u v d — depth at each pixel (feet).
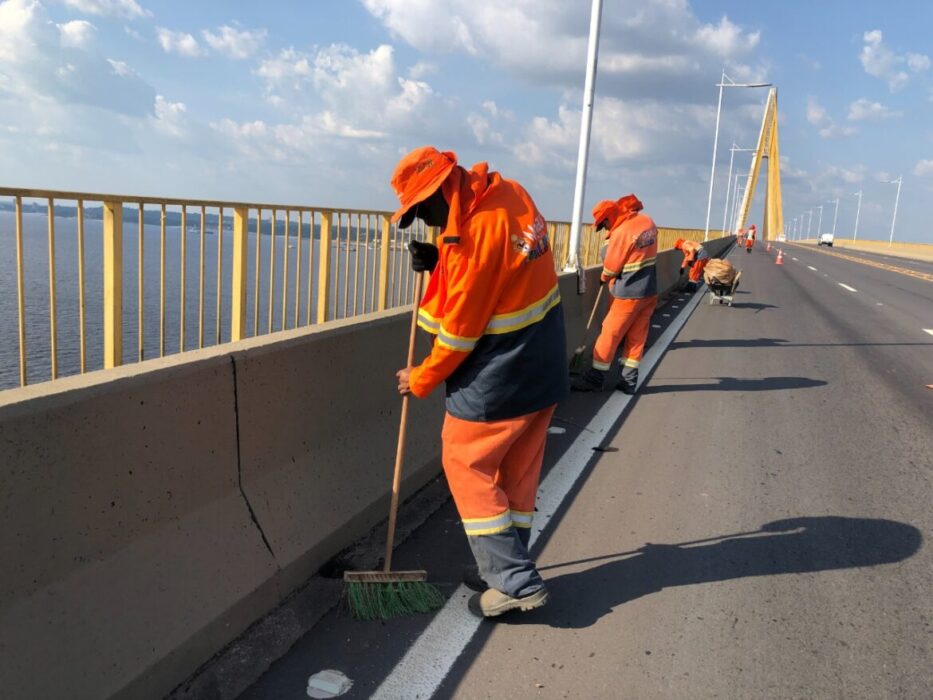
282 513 10.26
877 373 29.73
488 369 9.61
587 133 30.09
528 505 10.98
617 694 8.82
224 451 9.21
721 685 9.06
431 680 8.88
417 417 14.87
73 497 7.09
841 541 13.32
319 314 18.61
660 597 11.17
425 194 8.98
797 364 31.09
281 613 9.92
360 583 10.30
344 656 9.25
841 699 8.86
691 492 15.57
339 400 11.98
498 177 9.63
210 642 8.74
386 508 13.24
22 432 6.57
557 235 32.27
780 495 15.53
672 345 34.88
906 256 209.97
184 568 8.41
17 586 6.59
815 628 10.42
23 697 6.46
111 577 7.50
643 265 22.77
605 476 16.37
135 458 7.80
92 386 7.30
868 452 18.78
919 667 9.54
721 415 22.04
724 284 52.85
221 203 14.73
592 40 29.60
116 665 7.36
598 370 24.11
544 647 9.73
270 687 8.54
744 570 12.12
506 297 9.44
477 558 10.17
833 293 69.77
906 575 12.07
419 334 14.69
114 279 12.53
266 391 9.99
